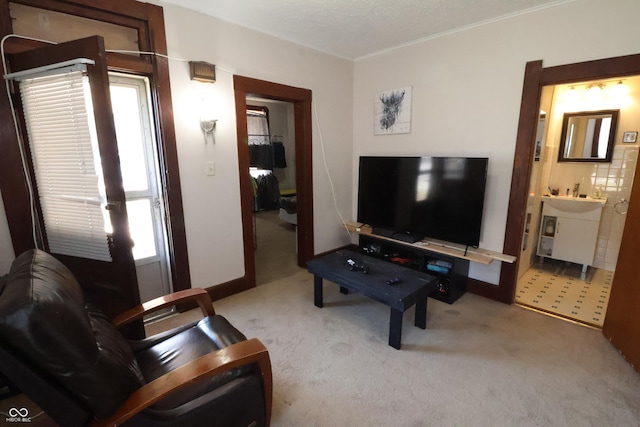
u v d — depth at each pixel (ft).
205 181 8.77
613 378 6.11
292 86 10.32
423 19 8.54
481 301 9.37
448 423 5.16
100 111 5.51
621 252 7.00
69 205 6.27
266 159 23.15
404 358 6.77
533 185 10.39
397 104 10.98
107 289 6.47
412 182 10.05
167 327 8.09
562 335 7.56
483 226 9.44
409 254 10.84
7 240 6.33
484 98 8.93
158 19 7.38
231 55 8.77
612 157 11.24
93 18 6.66
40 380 2.94
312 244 12.05
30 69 5.78
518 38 8.14
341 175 12.60
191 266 8.84
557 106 11.59
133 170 7.95
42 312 2.84
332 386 5.98
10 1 5.83
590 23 7.13
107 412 3.26
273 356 6.87
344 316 8.55
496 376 6.21
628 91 10.73
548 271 11.74
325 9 7.99
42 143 6.10
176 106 7.97
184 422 3.71
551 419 5.22
